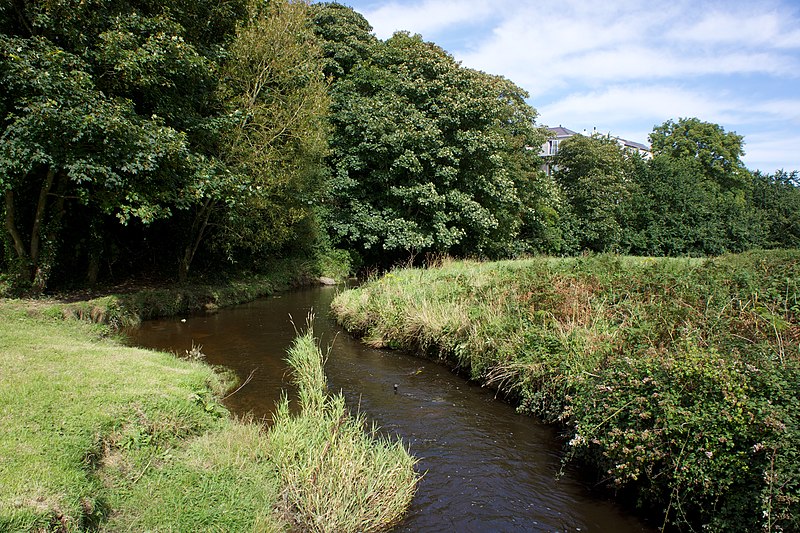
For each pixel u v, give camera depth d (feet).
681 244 114.42
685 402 13.60
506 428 19.45
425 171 69.62
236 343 31.04
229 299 46.37
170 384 17.95
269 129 45.96
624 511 14.14
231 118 40.83
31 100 27.61
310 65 51.29
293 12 47.42
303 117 47.70
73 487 10.99
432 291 34.04
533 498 14.71
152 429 14.87
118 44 31.81
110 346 24.90
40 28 31.78
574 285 26.55
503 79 91.76
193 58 35.40
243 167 41.96
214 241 49.98
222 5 44.01
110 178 30.22
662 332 19.10
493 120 74.13
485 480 15.66
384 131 66.90
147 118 34.86
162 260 50.42
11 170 29.96
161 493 12.46
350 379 25.09
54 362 18.86
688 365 13.89
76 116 27.78
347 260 72.79
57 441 12.55
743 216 128.36
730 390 12.78
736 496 11.76
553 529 13.26
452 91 70.18
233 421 17.95
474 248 75.36
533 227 96.32
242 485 13.44
